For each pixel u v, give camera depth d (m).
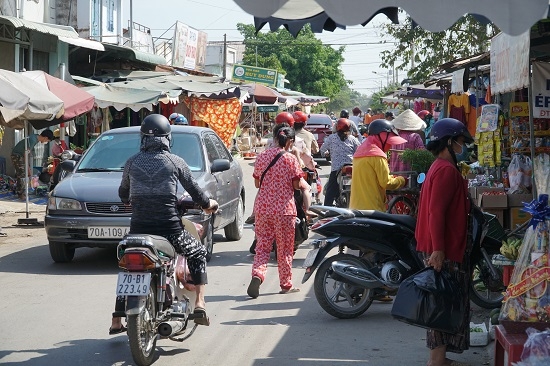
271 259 11.49
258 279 8.74
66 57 24.52
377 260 7.91
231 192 12.46
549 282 5.51
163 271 6.33
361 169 9.04
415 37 25.19
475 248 6.86
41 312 8.10
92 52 25.80
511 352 5.25
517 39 7.53
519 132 10.89
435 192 5.80
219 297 8.91
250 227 14.81
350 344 6.94
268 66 73.00
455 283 5.87
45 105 13.84
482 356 6.56
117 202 10.24
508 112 11.92
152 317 6.24
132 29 31.75
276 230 8.88
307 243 12.96
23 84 13.93
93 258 11.39
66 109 15.25
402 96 26.12
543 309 5.51
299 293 9.11
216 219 11.55
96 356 6.58
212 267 10.71
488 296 8.36
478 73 13.77
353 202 9.12
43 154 22.20
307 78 82.94
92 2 27.88
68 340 7.07
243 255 11.70
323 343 6.97
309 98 49.56
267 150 8.95
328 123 35.22
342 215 7.85
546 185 9.23
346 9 3.73
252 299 8.80
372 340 7.08
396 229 7.73
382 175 8.94
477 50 23.98
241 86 29.14
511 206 9.90
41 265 10.81
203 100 26.81
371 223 7.73
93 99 16.03
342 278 7.70
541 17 3.64
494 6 3.67
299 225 10.44
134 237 6.09
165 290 6.40
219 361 6.43
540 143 10.90
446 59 24.44
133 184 6.43
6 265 10.80
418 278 5.88
